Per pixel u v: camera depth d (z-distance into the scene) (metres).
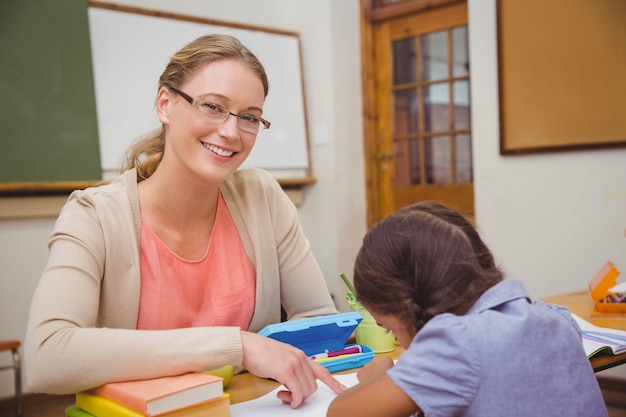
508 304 0.87
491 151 3.22
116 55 3.46
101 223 1.17
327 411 0.91
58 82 3.23
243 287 1.33
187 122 1.16
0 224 3.06
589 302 1.89
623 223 2.81
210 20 3.82
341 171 4.04
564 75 2.94
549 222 3.04
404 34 4.09
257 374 1.03
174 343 0.99
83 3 3.33
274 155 3.95
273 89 3.99
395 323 0.90
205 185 1.23
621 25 2.76
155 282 1.23
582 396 0.83
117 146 3.42
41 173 3.17
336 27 4.01
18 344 2.81
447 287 0.85
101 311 1.19
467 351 0.80
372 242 0.91
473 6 3.24
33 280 3.16
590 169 2.90
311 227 4.16
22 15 3.13
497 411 0.79
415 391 0.81
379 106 4.23
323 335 1.25
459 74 3.85
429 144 4.02
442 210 0.93
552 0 2.96
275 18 4.23
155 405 0.86
